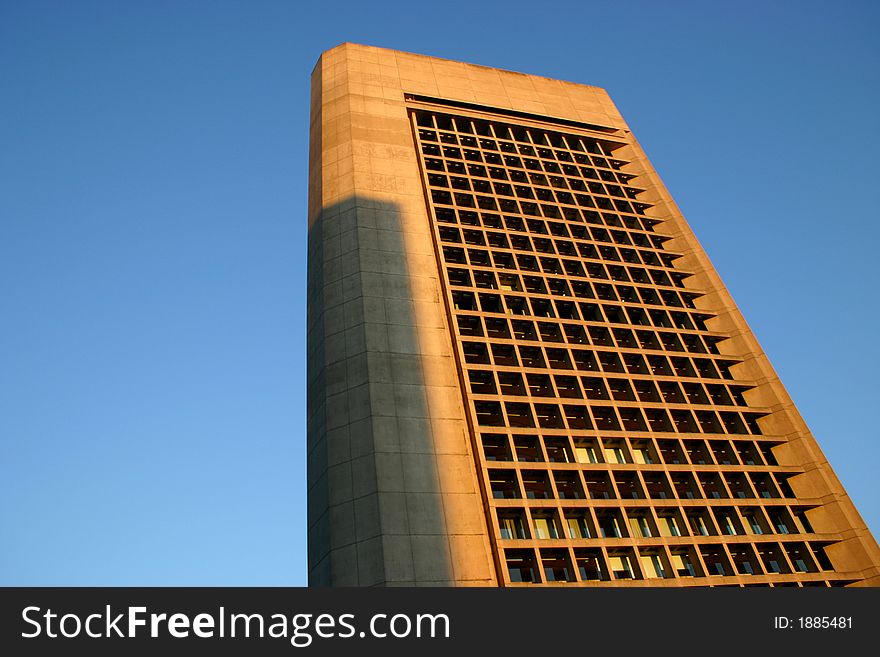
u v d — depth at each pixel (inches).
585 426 2114.9
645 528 1909.4
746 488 2122.3
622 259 2893.7
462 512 1769.2
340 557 1660.9
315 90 3348.9
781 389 2490.2
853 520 2082.9
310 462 1968.5
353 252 2340.1
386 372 2015.3
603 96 3956.7
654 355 2448.3
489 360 2149.4
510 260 2613.2
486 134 3353.8
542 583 1653.5
